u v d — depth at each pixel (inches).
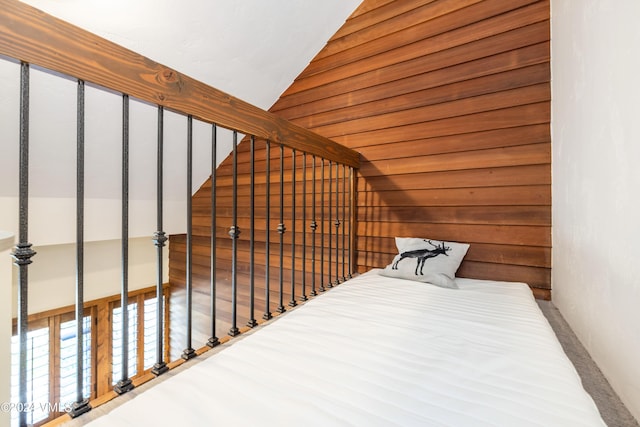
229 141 119.3
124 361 31.8
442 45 79.6
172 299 150.5
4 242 41.3
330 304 51.3
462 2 77.1
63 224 100.4
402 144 85.2
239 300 119.9
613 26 36.0
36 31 24.7
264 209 113.7
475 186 74.3
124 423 23.6
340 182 96.3
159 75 34.2
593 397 35.4
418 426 23.4
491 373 30.5
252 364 32.2
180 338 146.3
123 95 31.2
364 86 92.6
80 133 28.3
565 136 55.2
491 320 43.9
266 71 100.8
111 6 67.1
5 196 88.2
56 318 117.3
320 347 36.0
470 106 75.3
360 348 35.7
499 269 71.0
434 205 79.9
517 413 24.8
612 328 36.5
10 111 73.6
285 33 92.1
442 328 41.2
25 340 25.0
